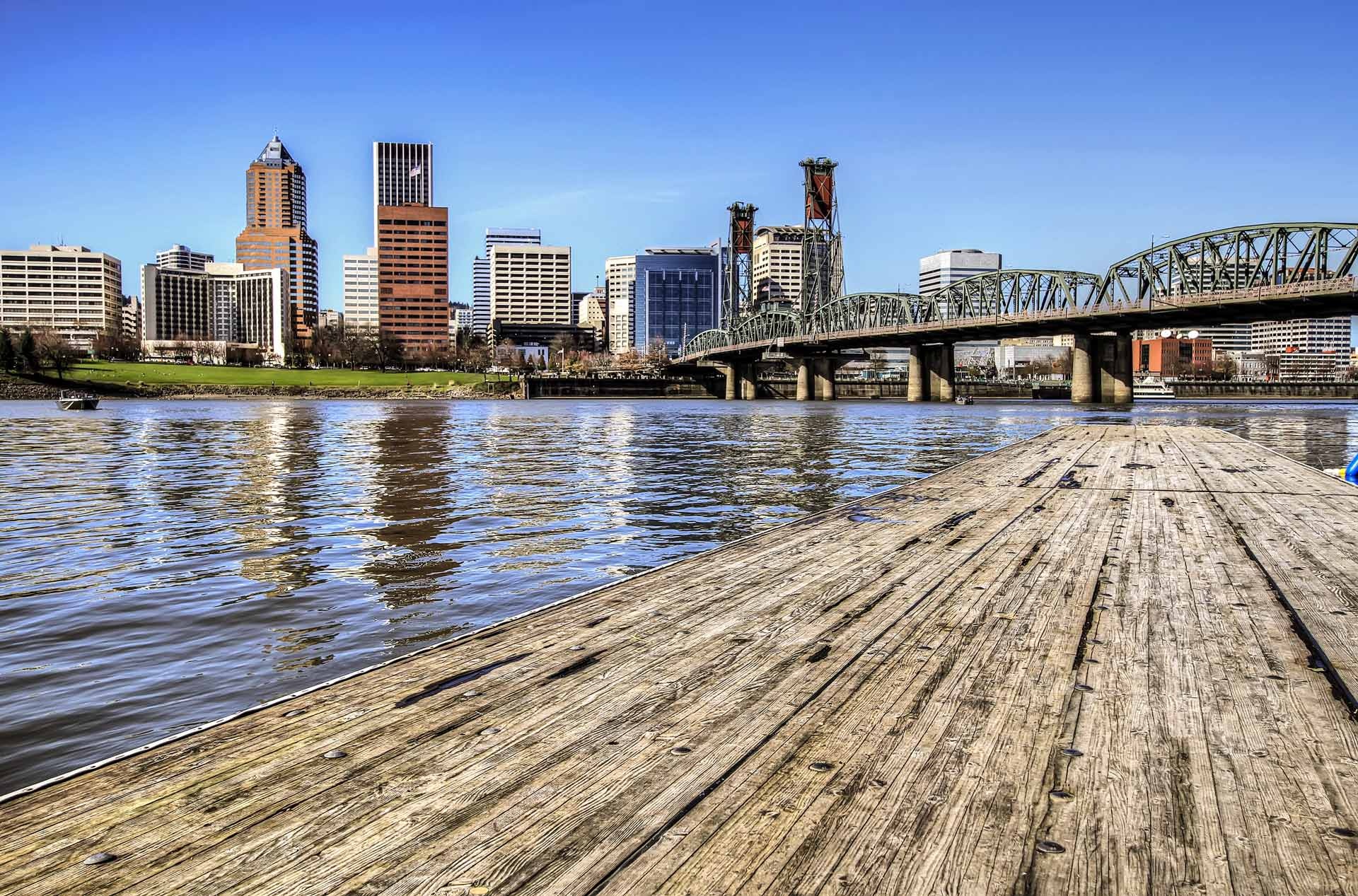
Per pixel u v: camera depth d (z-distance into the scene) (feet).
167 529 69.10
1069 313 434.71
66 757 25.79
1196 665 24.57
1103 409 427.74
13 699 30.63
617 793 17.10
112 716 29.01
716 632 28.55
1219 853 14.76
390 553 58.03
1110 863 14.48
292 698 22.45
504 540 63.26
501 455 151.64
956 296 533.55
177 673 33.35
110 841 15.46
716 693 22.70
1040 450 107.76
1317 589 33.88
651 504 85.25
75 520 74.08
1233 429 226.58
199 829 15.84
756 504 84.99
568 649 26.68
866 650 26.32
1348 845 14.98
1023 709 21.24
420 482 104.94
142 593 46.65
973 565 39.01
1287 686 22.79
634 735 19.94
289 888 14.06
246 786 17.44
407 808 16.56
